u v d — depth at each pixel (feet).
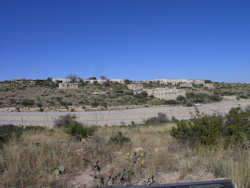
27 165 16.76
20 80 276.41
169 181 14.98
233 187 10.92
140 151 21.66
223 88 306.96
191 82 351.46
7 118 111.24
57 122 99.19
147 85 315.17
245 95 235.81
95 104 165.07
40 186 13.94
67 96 198.59
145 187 10.55
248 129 24.32
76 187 14.06
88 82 301.22
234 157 19.11
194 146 22.90
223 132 24.40
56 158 18.57
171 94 211.41
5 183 14.10
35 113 124.06
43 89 225.97
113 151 22.25
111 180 14.62
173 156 20.61
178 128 27.25
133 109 142.41
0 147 22.68
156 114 123.03
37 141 28.43
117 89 255.50
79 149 22.90
